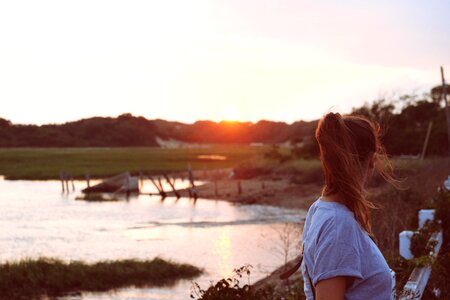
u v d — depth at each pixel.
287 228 28.83
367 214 2.37
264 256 21.50
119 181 57.78
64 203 47.03
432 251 7.38
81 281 16.53
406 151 51.28
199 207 42.97
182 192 55.31
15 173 85.44
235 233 28.61
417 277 5.91
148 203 47.09
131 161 104.62
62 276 16.50
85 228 31.45
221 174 75.50
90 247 24.92
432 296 6.90
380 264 2.28
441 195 11.30
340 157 2.34
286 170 57.06
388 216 12.03
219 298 5.46
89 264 18.27
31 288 15.97
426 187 19.80
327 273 2.19
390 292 2.31
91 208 43.03
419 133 51.34
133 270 17.45
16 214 38.72
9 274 16.36
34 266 17.06
